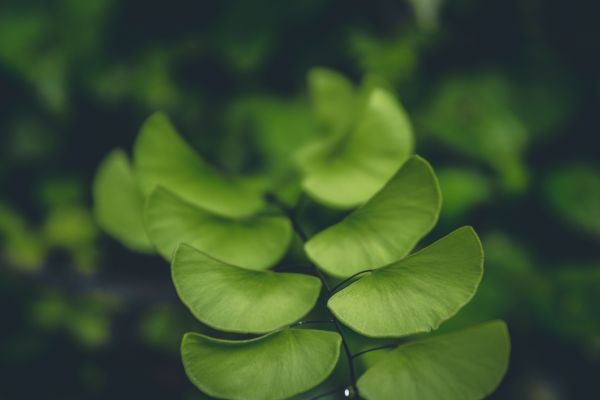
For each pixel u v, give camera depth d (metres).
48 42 0.47
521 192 0.44
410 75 0.46
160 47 0.47
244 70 0.47
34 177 0.51
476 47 0.48
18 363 0.50
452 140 0.44
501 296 0.41
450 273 0.23
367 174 0.27
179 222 0.26
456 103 0.46
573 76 0.48
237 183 0.28
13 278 0.50
